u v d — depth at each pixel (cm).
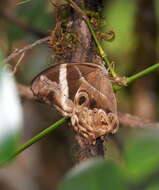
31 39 123
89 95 98
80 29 102
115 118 98
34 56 125
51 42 102
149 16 121
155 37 122
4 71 87
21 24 122
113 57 119
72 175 90
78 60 102
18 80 125
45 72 96
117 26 115
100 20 102
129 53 120
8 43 120
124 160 90
